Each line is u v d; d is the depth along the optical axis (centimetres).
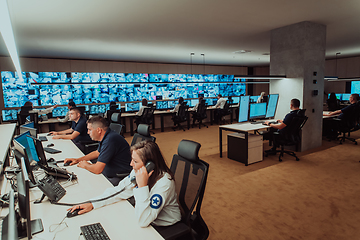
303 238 205
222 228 222
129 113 783
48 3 323
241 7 365
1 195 177
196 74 1122
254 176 354
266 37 571
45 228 128
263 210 254
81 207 146
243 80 1282
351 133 655
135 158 143
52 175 200
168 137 687
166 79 1038
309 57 458
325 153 463
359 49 795
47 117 663
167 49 700
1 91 729
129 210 148
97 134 231
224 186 320
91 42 573
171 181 143
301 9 383
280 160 425
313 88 472
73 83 665
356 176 341
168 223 142
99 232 121
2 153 217
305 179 336
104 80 897
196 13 384
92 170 214
